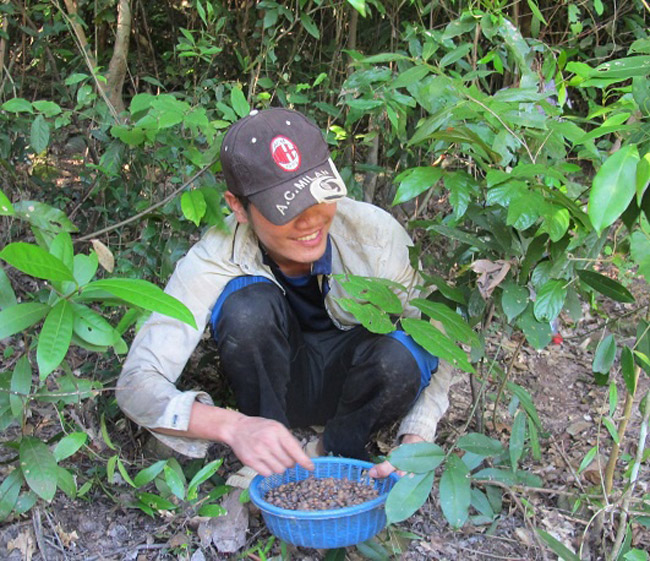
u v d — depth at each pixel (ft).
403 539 5.92
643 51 4.81
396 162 9.91
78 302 4.81
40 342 4.21
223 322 5.96
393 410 6.12
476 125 5.59
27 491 5.91
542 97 5.16
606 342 5.38
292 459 5.21
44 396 5.25
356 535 5.29
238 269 6.06
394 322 6.39
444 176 4.97
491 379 8.02
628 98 5.31
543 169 4.69
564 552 5.21
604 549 5.75
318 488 5.85
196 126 6.58
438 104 5.68
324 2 9.45
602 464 6.84
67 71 10.32
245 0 10.22
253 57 10.41
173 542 5.76
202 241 6.15
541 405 8.02
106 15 9.68
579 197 5.09
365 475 5.90
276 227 5.40
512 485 6.09
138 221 8.16
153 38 12.86
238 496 6.01
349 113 7.58
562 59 6.37
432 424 6.15
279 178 5.26
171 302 4.11
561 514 6.22
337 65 9.47
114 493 6.25
